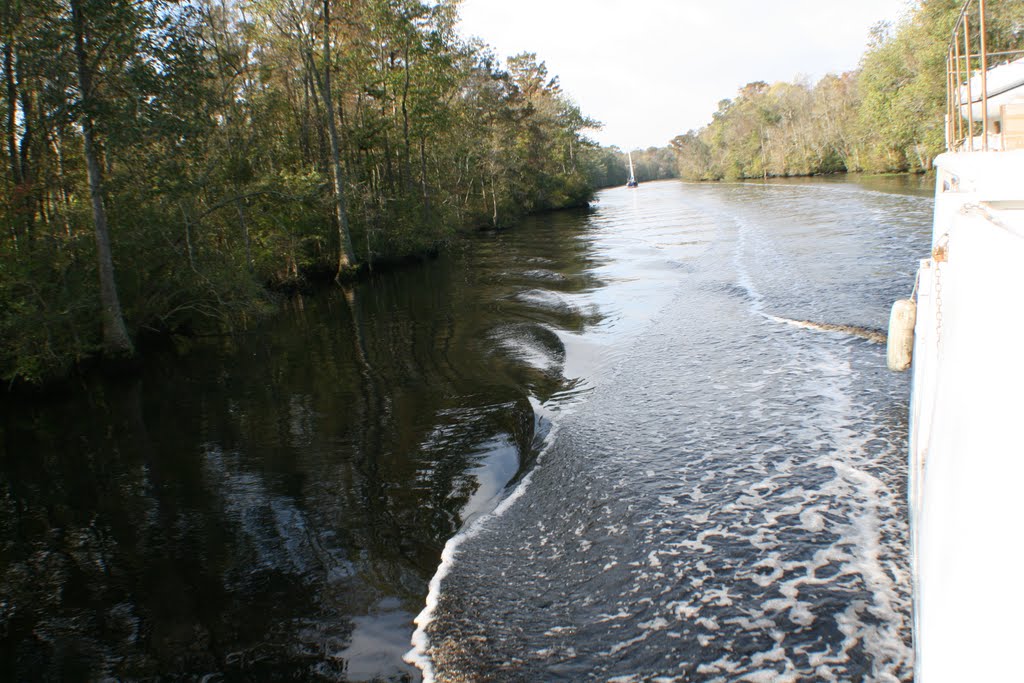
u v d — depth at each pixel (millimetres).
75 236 16234
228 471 8969
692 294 16391
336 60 29797
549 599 5473
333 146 28703
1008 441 1604
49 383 14172
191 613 5926
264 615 5773
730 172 109000
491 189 51500
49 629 5898
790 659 4445
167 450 10055
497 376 11734
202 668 5195
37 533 7805
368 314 19750
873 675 4223
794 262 19188
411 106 36688
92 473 9508
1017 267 2064
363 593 5914
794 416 8188
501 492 7473
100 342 15609
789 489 6547
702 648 4660
